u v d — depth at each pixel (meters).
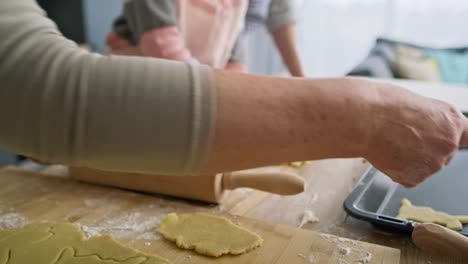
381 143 0.36
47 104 0.33
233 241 0.56
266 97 0.35
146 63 0.36
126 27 0.94
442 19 1.68
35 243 0.57
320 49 1.80
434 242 0.53
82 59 0.35
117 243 0.56
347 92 0.36
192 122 0.34
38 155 0.36
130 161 0.35
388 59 1.45
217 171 0.37
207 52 1.01
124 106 0.34
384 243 0.58
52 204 0.69
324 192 0.74
